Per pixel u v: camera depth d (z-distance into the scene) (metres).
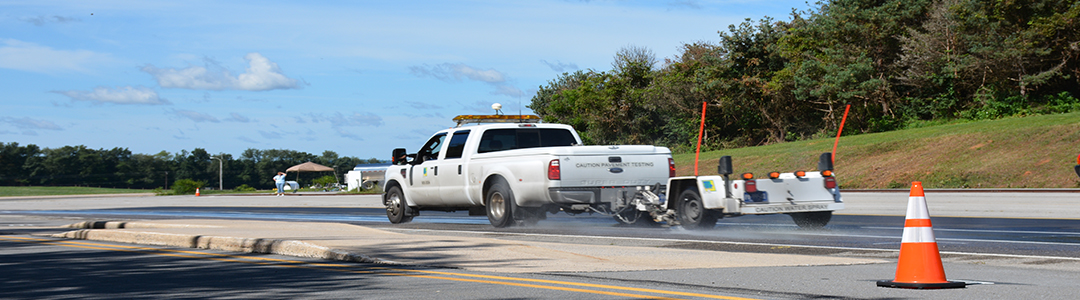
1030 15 47.44
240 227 13.21
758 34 63.78
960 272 7.16
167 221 15.05
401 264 8.12
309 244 9.47
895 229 12.20
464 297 6.07
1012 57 45.75
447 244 9.64
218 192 63.75
